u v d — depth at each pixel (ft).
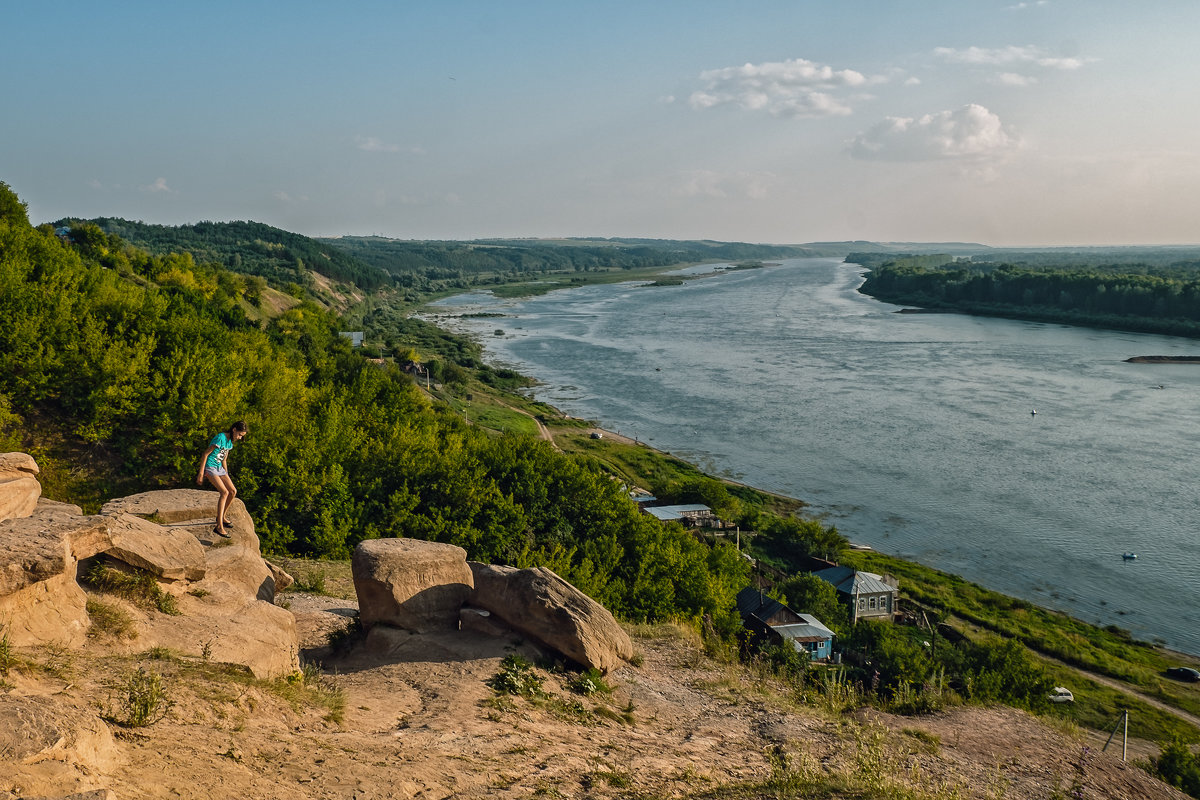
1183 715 139.54
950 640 164.04
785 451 295.89
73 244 323.78
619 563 136.26
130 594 38.78
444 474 144.36
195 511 58.75
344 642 51.93
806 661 88.99
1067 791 42.14
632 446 303.89
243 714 30.60
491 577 53.47
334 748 30.60
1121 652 162.71
